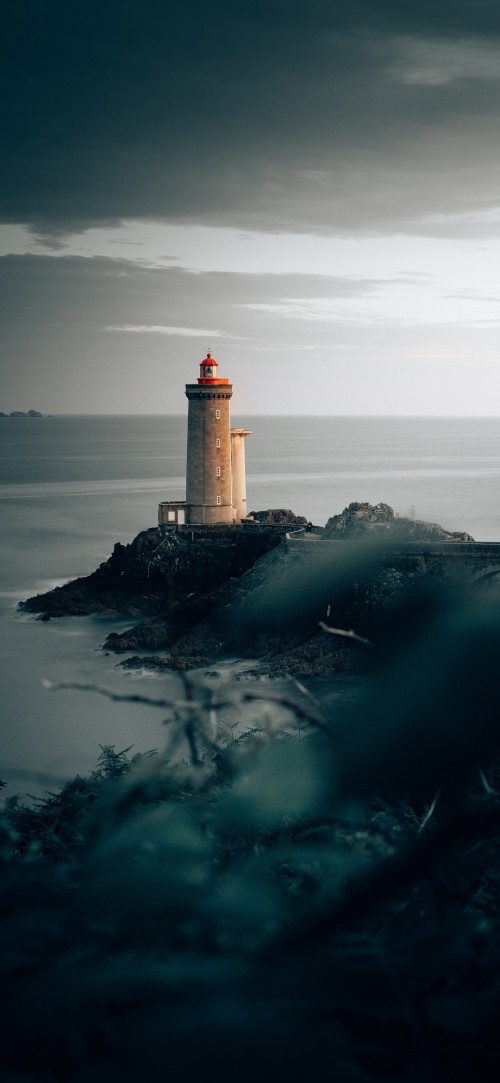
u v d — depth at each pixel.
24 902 2.84
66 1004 2.52
